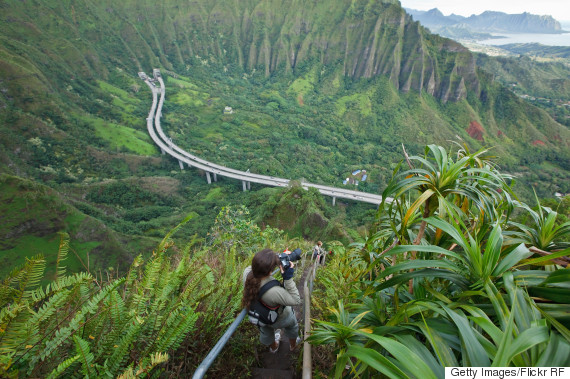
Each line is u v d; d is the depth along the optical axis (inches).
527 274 47.3
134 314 63.2
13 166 2883.9
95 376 52.2
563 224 57.7
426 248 52.9
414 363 35.3
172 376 68.1
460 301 51.8
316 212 1457.9
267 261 80.5
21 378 49.5
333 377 59.4
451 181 63.7
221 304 94.4
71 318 58.4
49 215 1428.4
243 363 91.4
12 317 45.5
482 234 63.8
